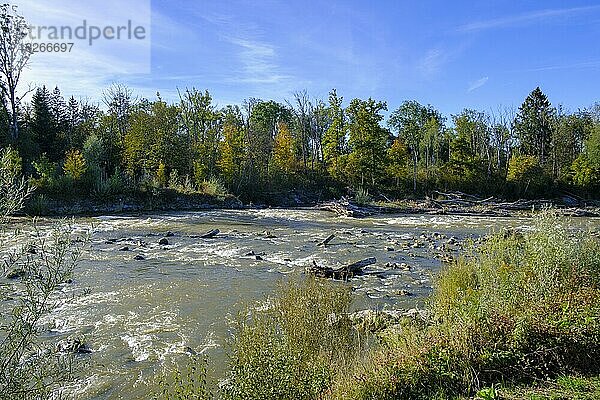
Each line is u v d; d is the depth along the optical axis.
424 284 15.47
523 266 9.13
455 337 6.72
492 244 10.69
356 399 5.88
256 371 6.01
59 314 11.80
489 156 70.81
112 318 11.71
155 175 52.78
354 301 13.23
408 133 80.75
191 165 57.97
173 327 11.10
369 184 61.94
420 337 7.26
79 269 17.42
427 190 63.34
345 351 7.95
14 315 4.11
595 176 62.88
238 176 57.16
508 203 54.78
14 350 3.91
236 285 15.30
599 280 8.60
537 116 81.50
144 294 14.05
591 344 6.47
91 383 8.11
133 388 8.01
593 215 45.06
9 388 3.81
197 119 61.62
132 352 9.56
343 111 66.31
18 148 43.06
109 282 15.52
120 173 49.69
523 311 7.32
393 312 11.87
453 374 6.12
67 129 57.09
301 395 5.87
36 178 43.22
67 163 43.94
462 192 61.50
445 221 38.50
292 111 72.88
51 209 39.88
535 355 6.41
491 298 7.76
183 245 23.89
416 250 22.64
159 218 37.62
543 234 9.57
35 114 54.25
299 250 22.55
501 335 6.72
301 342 7.82
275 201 57.00
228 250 22.47
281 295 10.80
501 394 5.75
